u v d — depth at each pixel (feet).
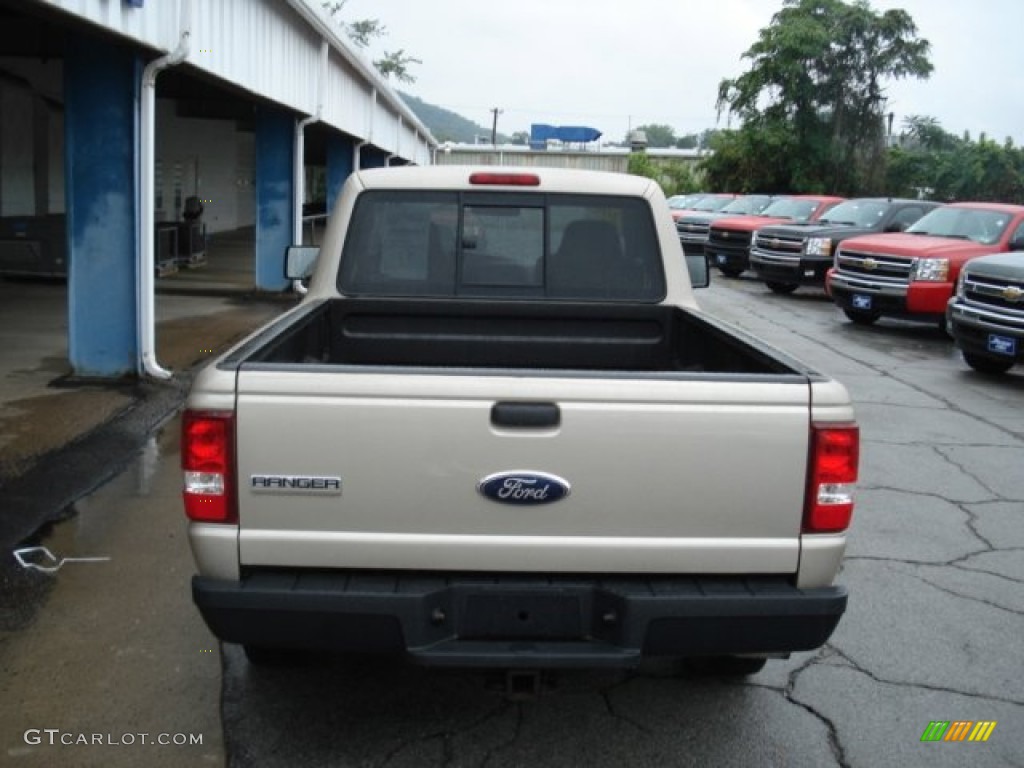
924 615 15.74
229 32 35.09
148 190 28.48
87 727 11.69
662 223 15.90
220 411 9.84
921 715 12.67
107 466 21.67
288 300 49.80
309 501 9.98
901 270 47.26
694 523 10.21
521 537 10.12
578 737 11.87
